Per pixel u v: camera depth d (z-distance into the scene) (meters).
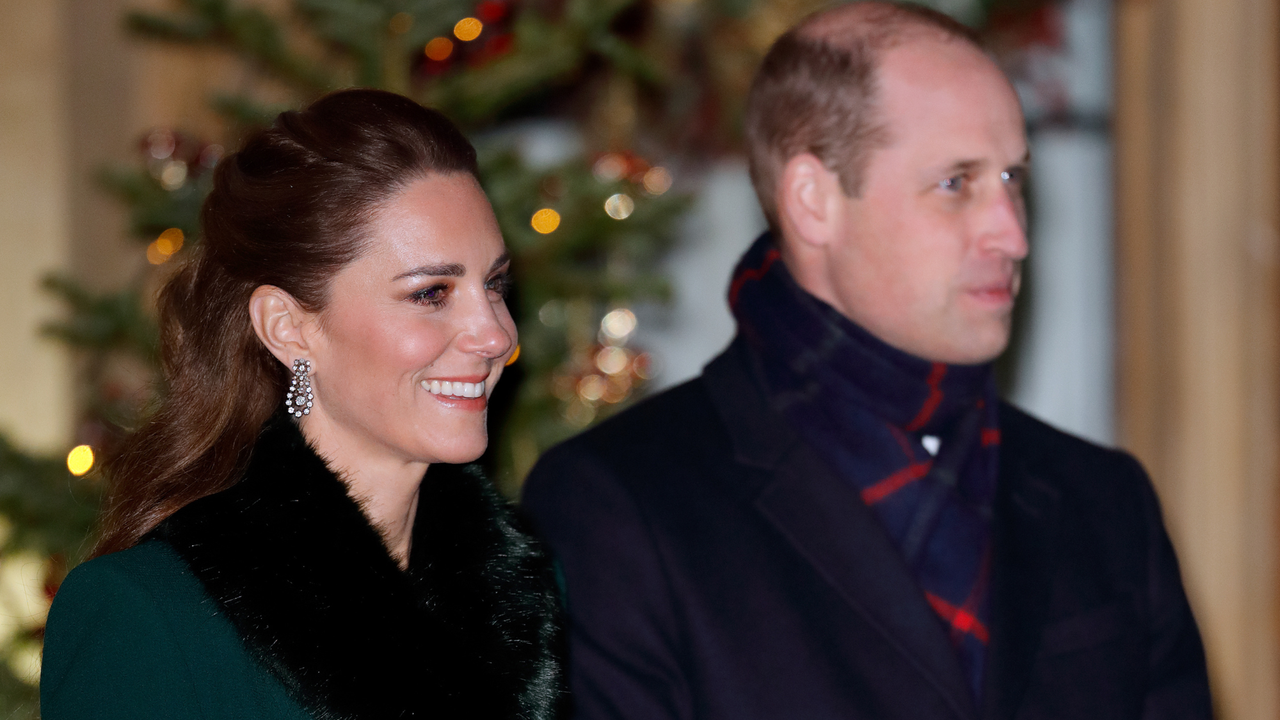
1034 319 8.26
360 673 2.49
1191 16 7.18
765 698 3.40
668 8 7.53
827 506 3.59
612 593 3.48
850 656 3.44
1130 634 3.73
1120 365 7.69
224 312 2.75
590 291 5.64
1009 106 3.58
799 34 3.83
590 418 5.62
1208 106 7.19
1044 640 3.62
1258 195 7.13
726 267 8.38
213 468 2.73
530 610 2.90
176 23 5.45
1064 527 3.83
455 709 2.61
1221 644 7.21
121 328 5.39
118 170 5.45
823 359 3.70
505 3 5.34
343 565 2.56
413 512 2.88
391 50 5.19
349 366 2.59
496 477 5.47
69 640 2.38
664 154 8.01
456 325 2.59
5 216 6.89
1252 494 7.18
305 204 2.56
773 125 3.81
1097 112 8.04
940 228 3.50
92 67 7.10
